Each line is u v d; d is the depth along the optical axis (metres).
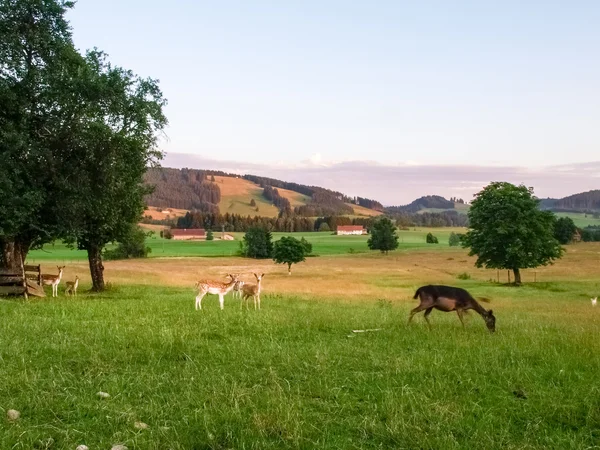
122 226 30.23
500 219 56.38
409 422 6.68
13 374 8.30
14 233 22.84
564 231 137.50
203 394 7.56
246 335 12.81
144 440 5.96
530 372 9.37
